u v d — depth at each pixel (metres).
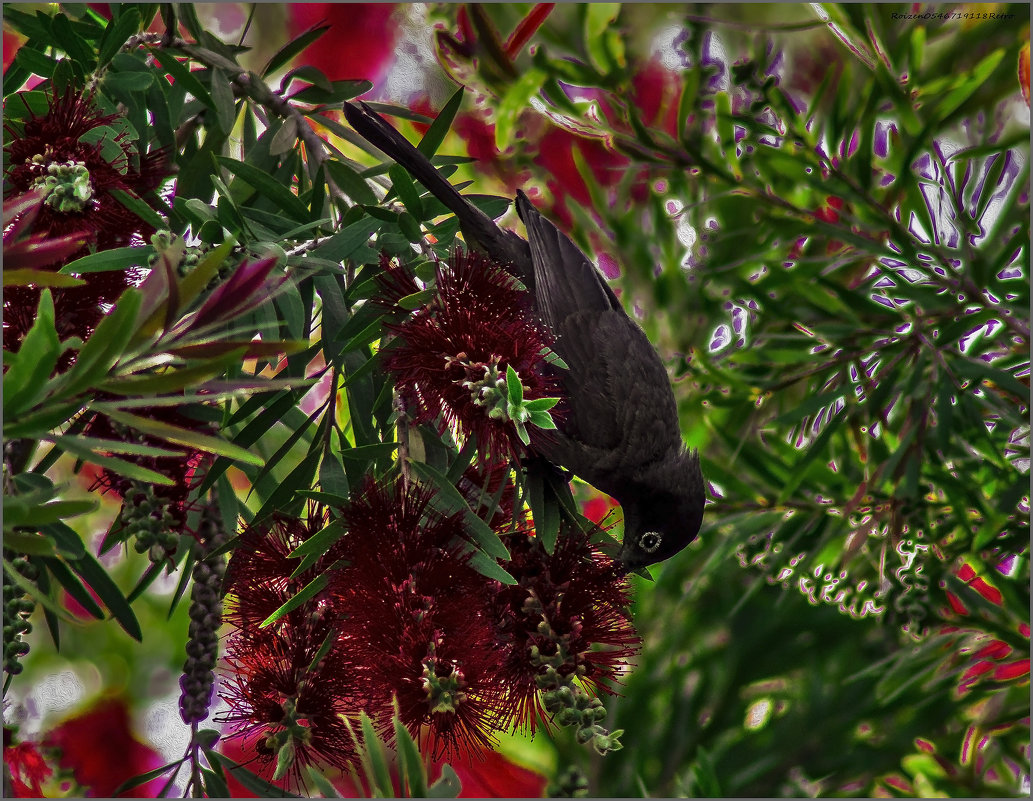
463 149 6.77
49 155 3.48
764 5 6.06
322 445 3.83
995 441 5.31
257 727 3.34
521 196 5.68
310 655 3.39
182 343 2.41
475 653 3.15
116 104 4.23
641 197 6.55
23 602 3.27
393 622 3.14
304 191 4.66
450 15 5.64
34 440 3.42
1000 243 5.33
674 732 5.72
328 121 4.92
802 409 5.04
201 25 4.58
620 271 6.32
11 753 3.73
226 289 2.41
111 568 6.38
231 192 4.39
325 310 4.05
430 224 4.07
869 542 5.17
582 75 5.34
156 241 3.06
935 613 5.02
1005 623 4.95
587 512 6.25
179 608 6.48
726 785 5.48
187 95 4.65
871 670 5.16
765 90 5.25
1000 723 5.08
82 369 2.30
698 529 5.33
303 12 6.53
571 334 5.34
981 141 5.55
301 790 3.32
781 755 5.62
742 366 5.64
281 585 3.52
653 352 5.54
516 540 3.83
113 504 5.87
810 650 5.91
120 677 6.25
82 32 4.37
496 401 3.19
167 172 4.28
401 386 3.54
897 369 5.23
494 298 3.60
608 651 3.53
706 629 5.96
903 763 5.53
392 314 3.71
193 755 3.75
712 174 5.46
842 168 5.35
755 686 5.94
